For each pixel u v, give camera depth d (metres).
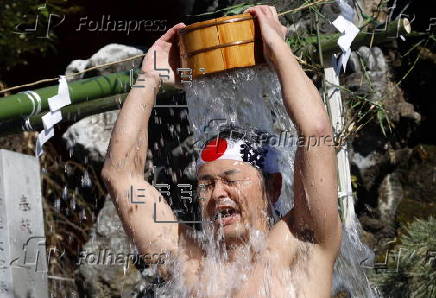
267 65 6.09
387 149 11.30
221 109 7.31
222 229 5.91
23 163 7.73
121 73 7.08
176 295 6.12
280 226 5.97
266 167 6.03
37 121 7.16
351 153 11.23
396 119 11.42
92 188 11.98
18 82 14.96
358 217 11.25
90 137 11.46
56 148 12.51
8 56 14.10
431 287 9.29
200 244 6.22
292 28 9.52
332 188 5.69
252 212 5.92
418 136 11.75
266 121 7.43
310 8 7.89
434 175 11.29
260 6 6.01
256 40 5.98
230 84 7.04
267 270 5.87
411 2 12.09
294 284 5.80
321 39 7.75
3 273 7.34
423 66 11.83
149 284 10.51
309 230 5.84
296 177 5.79
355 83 10.59
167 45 6.39
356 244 8.10
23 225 7.59
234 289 5.91
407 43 11.95
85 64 11.62
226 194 5.91
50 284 11.24
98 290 10.73
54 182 12.32
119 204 6.28
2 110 6.64
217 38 5.97
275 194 6.14
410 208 11.19
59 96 6.74
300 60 7.62
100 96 7.00
